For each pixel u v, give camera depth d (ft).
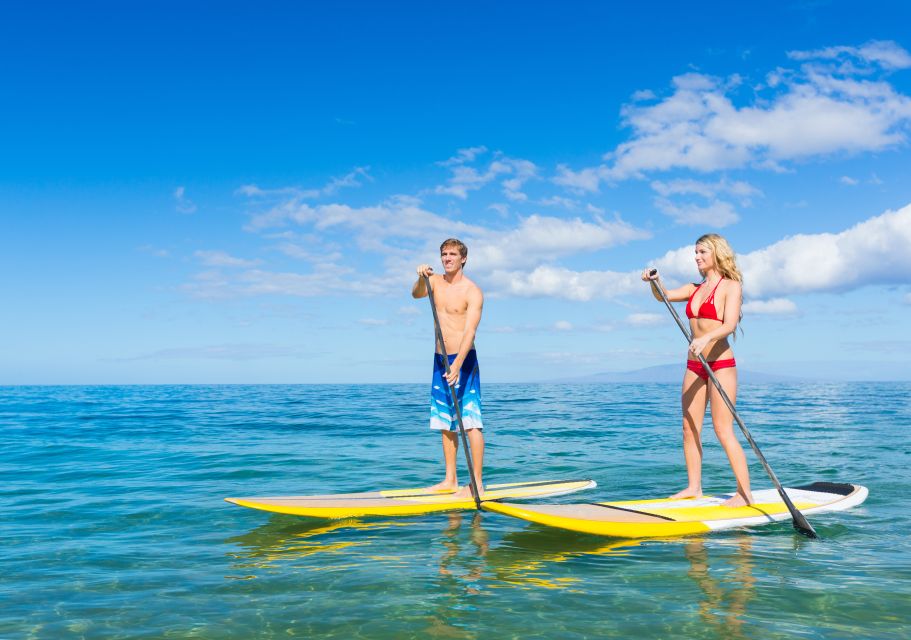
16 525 15.24
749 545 12.92
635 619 8.76
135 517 16.06
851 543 13.03
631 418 52.11
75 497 18.79
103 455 29.07
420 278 18.26
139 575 11.08
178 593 10.05
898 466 24.02
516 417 53.67
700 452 16.37
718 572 10.98
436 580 10.58
